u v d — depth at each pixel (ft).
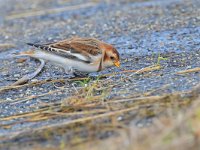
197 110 30.35
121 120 33.81
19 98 41.42
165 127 29.32
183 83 40.09
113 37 59.06
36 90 43.04
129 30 61.00
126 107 35.83
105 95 38.55
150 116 33.76
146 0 75.00
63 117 36.01
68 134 32.78
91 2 78.18
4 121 37.01
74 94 40.65
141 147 28.22
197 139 28.07
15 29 68.80
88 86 41.11
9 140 33.14
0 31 68.39
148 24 62.18
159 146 27.96
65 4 79.05
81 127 33.50
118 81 42.45
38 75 46.14
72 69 43.21
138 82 41.70
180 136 28.58
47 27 67.92
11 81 47.03
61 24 68.44
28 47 60.03
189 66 45.14
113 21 65.77
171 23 61.31
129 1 75.97
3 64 52.75
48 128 33.94
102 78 44.04
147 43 54.80
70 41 43.11
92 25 65.57
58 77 45.52
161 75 42.93
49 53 43.06
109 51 43.21
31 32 66.49
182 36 55.77
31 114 37.42
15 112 38.63
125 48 53.88
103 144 29.71
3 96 42.29
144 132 29.58
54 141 32.19
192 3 69.31
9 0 85.81
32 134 33.53
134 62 48.44
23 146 32.19
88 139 31.50
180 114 30.27
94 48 42.86
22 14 76.13
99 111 35.70
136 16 66.44
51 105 38.78
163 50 51.47
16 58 54.44
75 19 70.08
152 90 39.19
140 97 37.50
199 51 49.70
